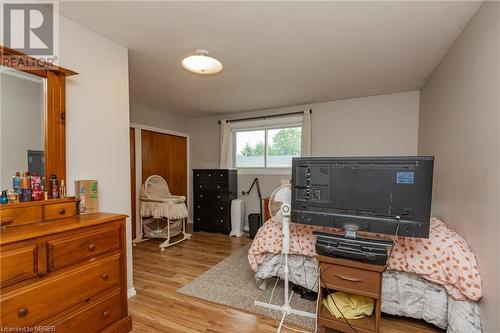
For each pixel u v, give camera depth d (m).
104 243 1.51
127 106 2.13
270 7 1.56
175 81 2.95
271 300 2.07
